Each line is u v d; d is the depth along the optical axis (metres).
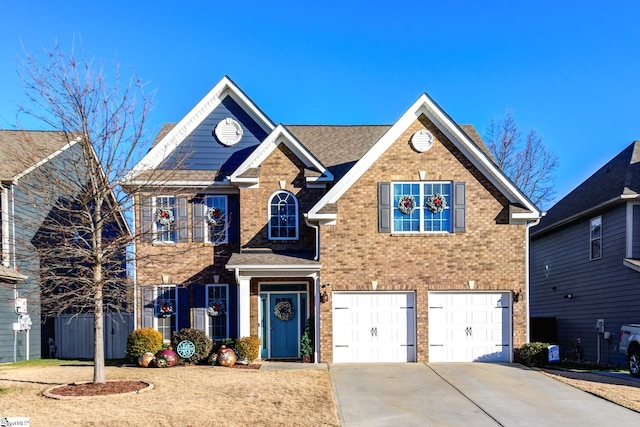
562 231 25.72
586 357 23.00
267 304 19.56
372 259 18.53
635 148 22.95
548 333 25.69
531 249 29.61
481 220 18.72
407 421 11.20
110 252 14.10
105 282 13.79
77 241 17.19
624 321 20.09
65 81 13.70
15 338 20.61
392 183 18.78
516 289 18.58
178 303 20.30
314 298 18.75
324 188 19.95
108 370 16.50
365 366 17.52
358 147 23.30
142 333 17.98
